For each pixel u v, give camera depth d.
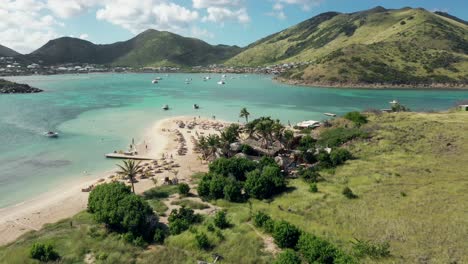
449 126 97.75
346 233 45.50
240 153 88.25
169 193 66.69
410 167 71.12
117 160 92.06
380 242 42.59
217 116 158.88
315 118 154.62
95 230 50.50
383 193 58.38
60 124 134.12
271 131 94.44
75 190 71.00
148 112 166.12
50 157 93.44
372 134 96.44
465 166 69.94
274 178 64.94
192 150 101.81
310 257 39.47
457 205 51.72
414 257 39.06
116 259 42.41
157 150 101.69
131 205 50.53
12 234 53.28
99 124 135.88
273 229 46.16
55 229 52.22
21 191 70.44
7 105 176.50
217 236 47.09
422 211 50.44
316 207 54.69
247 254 42.19
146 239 48.41
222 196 63.34
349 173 70.75
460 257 38.66
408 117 115.56
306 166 80.69
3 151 97.69
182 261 41.78
